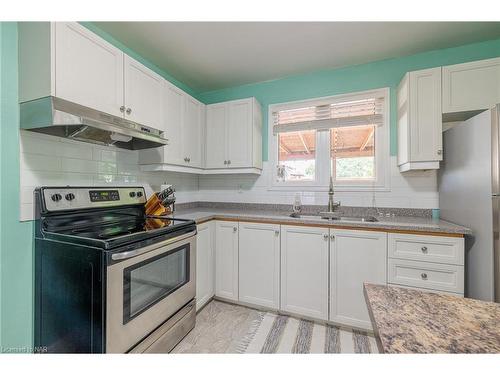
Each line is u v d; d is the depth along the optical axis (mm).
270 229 2002
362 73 2279
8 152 1221
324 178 2430
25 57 1231
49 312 1235
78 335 1139
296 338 1673
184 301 1623
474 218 1458
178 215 2105
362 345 1599
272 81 2619
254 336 1694
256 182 2693
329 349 1558
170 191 2049
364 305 1703
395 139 2160
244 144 2416
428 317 528
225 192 2844
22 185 1272
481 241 1396
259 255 2037
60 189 1404
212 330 1765
